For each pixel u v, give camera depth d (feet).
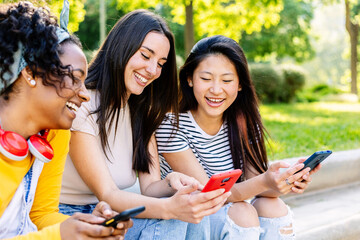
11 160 4.39
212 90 7.41
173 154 7.58
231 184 5.46
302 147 17.83
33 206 5.41
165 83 7.22
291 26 67.97
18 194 4.62
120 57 6.49
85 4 66.08
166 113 7.61
